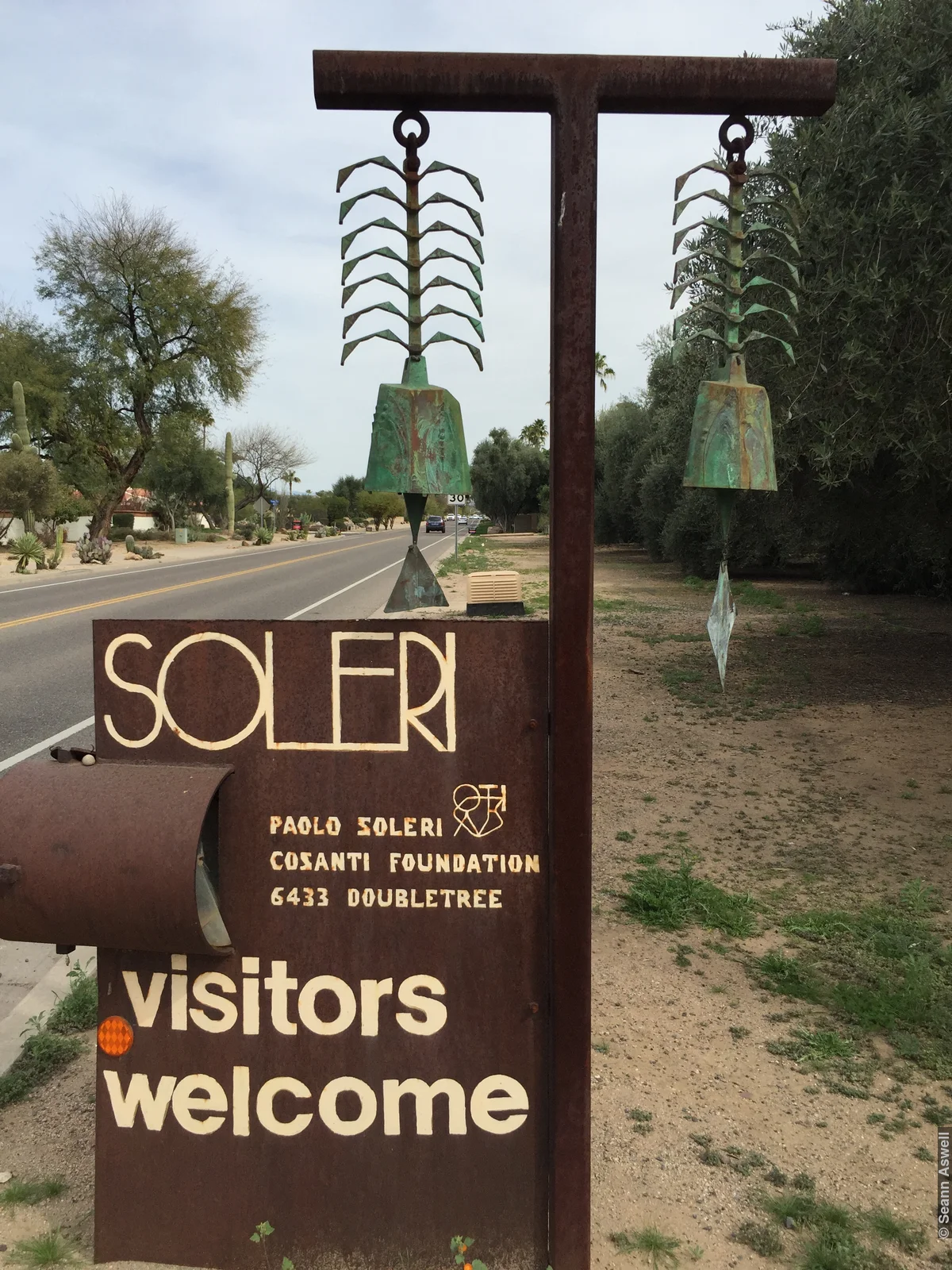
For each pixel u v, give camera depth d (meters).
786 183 2.13
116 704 2.12
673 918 4.07
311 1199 2.12
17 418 35.41
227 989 2.12
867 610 15.69
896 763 6.50
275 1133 2.13
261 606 17.12
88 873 1.92
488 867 2.08
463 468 2.12
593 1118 2.78
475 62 1.88
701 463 2.15
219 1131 2.14
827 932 3.94
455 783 2.07
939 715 7.85
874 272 6.17
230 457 61.38
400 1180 2.12
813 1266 2.23
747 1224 2.37
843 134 6.43
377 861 2.09
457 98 1.90
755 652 11.21
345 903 2.10
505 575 12.27
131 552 36.44
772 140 6.94
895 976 3.60
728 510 2.20
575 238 1.87
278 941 2.11
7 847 1.96
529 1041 2.10
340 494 100.38
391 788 2.08
